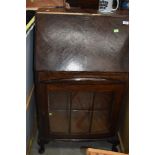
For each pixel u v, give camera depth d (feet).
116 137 5.55
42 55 4.43
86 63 4.43
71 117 5.31
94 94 4.98
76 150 5.90
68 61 4.42
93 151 3.48
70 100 5.05
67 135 5.40
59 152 5.79
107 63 4.47
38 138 5.52
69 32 4.53
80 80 4.45
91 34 4.56
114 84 4.59
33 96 5.49
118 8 5.04
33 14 4.87
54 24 4.55
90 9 5.08
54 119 5.30
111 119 5.18
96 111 5.24
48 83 4.50
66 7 5.15
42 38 4.49
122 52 4.54
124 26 4.64
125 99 5.24
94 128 5.44
